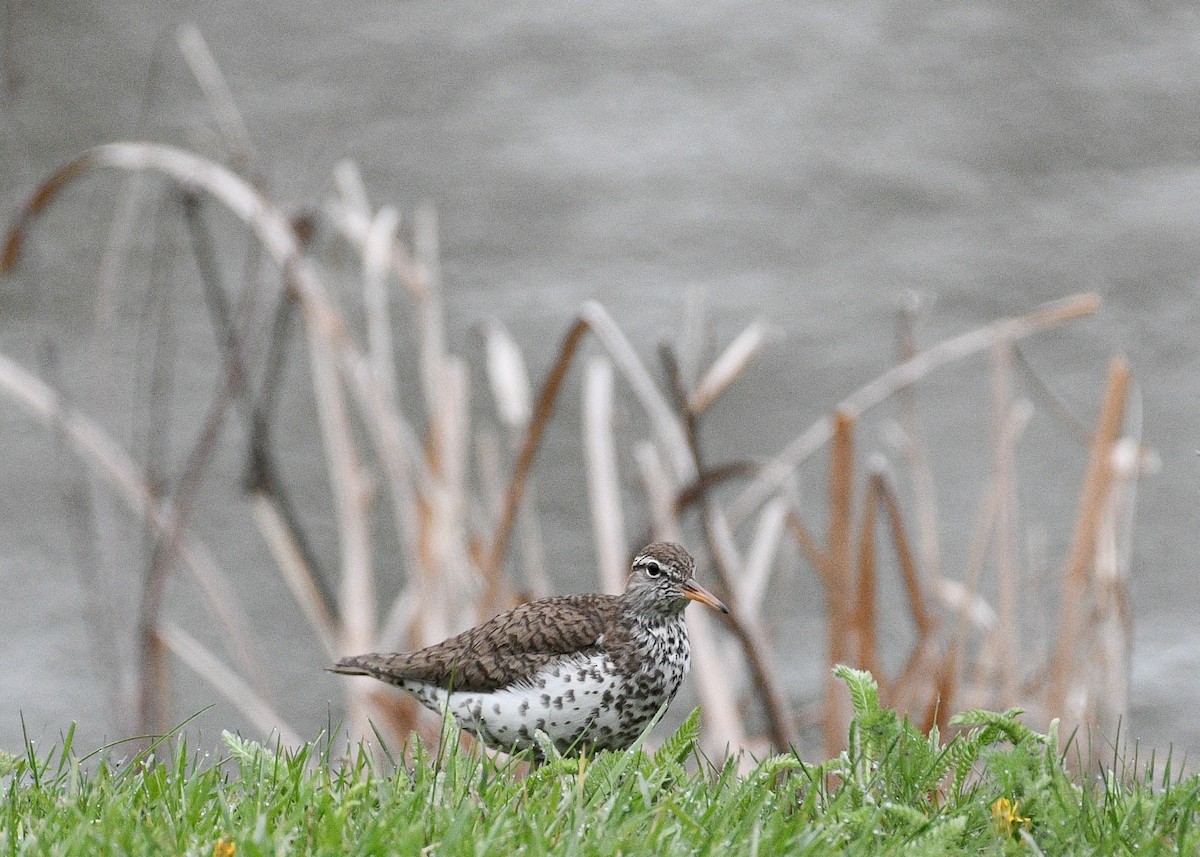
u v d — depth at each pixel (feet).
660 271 71.41
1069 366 65.41
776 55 90.79
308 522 57.06
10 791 22.04
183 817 21.08
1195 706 46.88
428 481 38.60
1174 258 71.41
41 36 87.61
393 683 29.40
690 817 21.22
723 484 60.80
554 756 23.82
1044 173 78.95
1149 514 57.41
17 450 60.29
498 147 81.97
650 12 95.96
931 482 59.72
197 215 42.70
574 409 63.21
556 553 55.93
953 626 51.34
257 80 86.33
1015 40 91.76
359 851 19.60
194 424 61.16
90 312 67.62
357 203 41.65
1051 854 20.97
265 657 51.72
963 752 23.29
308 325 40.11
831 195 77.56
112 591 46.55
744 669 39.93
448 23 94.68
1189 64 87.92
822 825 21.06
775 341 65.87
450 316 68.28
